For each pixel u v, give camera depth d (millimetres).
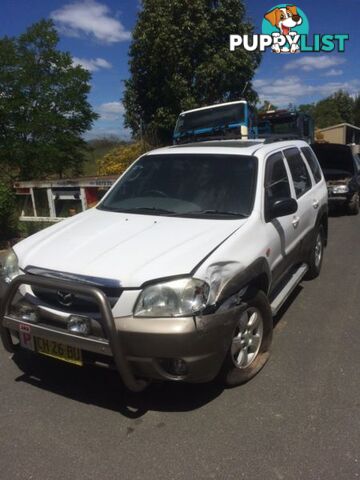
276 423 3096
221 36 16281
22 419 3189
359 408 3240
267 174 4355
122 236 3555
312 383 3580
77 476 2650
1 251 7727
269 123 15141
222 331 3072
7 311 3355
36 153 11438
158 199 4250
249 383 3598
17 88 11312
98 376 3727
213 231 3580
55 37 11500
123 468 2709
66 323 3104
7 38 11383
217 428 3061
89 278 3059
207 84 16156
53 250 3443
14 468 2717
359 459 2738
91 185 8039
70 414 3240
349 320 4828
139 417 3197
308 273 6160
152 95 16938
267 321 3785
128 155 15461
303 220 5207
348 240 8836
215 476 2639
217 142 5141
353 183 11961
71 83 11719
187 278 2988
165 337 2887
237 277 3289
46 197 8594
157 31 15703
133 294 2967
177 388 3537
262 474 2643
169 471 2682
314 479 2594
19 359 4020
